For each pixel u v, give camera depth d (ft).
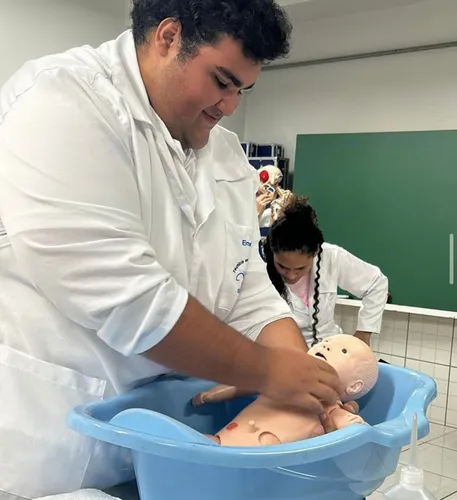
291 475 2.27
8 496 2.78
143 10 2.94
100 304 2.49
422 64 12.07
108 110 2.76
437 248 11.32
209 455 2.05
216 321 2.59
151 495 2.43
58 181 2.50
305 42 13.58
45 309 2.82
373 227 12.05
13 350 2.79
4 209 2.58
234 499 2.28
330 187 12.59
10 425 2.75
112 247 2.50
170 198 3.07
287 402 2.83
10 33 10.39
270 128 14.33
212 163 3.56
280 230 7.25
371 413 3.36
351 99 13.05
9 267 2.81
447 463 9.31
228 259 3.42
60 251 2.47
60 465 2.86
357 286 8.45
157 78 2.92
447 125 11.78
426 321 11.72
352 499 2.56
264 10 2.65
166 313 2.47
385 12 12.49
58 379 2.85
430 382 3.00
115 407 2.81
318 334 7.75
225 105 2.93
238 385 2.66
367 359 3.30
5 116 2.72
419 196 11.52
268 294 3.64
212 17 2.62
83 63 2.91
